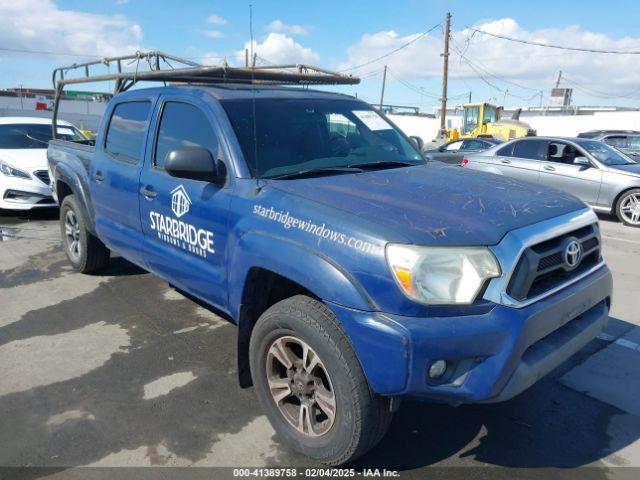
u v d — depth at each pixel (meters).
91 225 5.23
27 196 8.53
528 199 2.91
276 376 2.95
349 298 2.39
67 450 2.92
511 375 2.39
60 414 3.25
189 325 4.55
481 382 2.35
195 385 3.59
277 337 2.81
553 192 3.18
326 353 2.51
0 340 4.28
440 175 3.36
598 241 3.05
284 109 3.69
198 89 3.78
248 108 3.56
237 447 2.95
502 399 2.41
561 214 2.79
